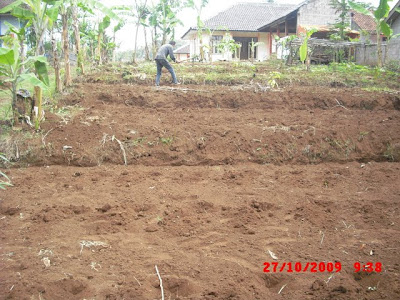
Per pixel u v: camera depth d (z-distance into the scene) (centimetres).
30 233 376
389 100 870
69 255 330
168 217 413
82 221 404
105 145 641
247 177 553
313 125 706
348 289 277
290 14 2159
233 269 309
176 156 638
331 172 575
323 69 1291
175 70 1223
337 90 949
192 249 347
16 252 335
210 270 308
